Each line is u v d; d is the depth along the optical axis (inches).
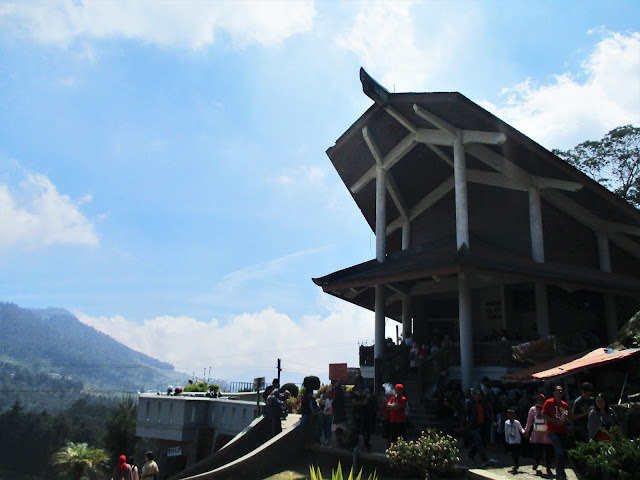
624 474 284.2
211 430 773.3
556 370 481.1
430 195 999.6
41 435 3393.2
